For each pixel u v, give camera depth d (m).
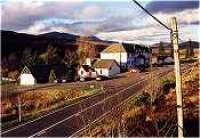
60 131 26.17
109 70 79.00
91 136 21.95
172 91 35.31
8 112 36.81
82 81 70.44
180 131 13.30
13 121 30.75
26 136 25.19
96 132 23.20
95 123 26.70
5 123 29.73
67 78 71.56
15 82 59.00
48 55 79.00
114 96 43.50
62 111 35.34
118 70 83.31
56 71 71.81
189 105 25.30
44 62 76.00
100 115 30.12
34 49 75.56
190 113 22.69
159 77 51.78
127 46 100.75
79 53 90.50
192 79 37.50
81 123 27.98
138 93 42.62
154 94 32.50
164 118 22.41
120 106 28.27
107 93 47.78
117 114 24.95
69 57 84.75
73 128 26.67
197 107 24.33
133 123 21.86
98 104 37.78
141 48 104.88
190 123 20.28
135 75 77.62
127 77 74.12
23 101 42.94
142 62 104.38
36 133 26.03
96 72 79.00
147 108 27.03
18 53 69.75
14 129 27.56
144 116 24.31
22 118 32.22
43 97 47.81
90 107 36.28
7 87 49.91
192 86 33.31
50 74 68.69
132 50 100.75
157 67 93.69
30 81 64.81
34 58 72.94
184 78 40.62
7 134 25.92
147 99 31.62
